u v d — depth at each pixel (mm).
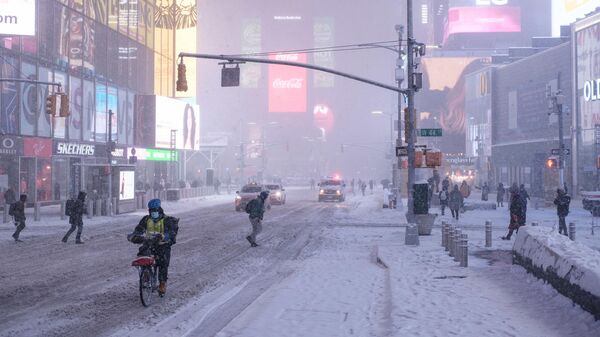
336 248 18734
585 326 7695
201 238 21641
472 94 86250
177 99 75375
